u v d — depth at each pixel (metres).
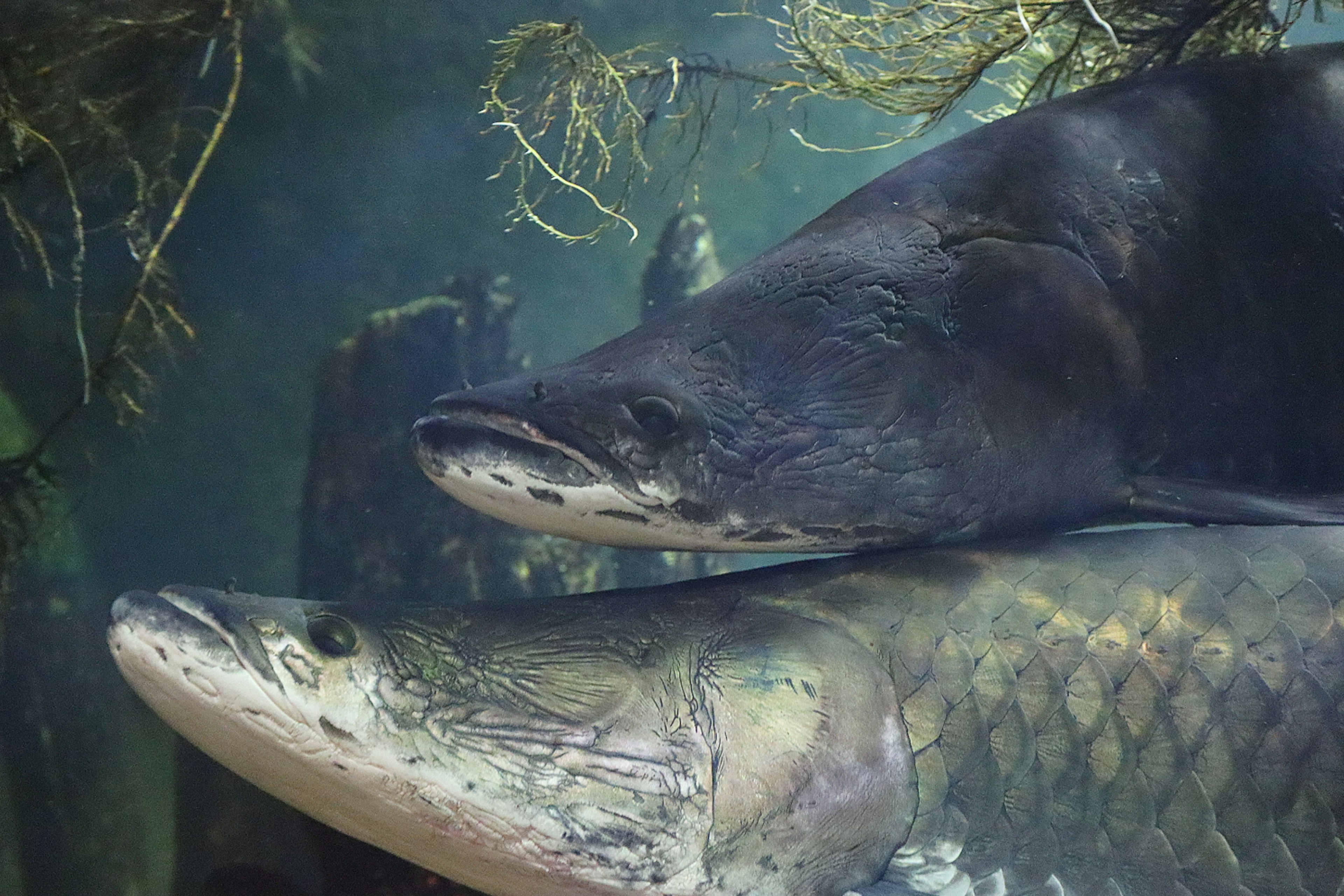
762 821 1.75
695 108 4.07
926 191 2.19
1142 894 1.91
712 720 1.78
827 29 3.67
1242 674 1.98
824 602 1.98
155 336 3.73
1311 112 2.35
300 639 1.63
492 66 3.64
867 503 2.01
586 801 1.70
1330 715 1.96
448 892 2.68
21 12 3.20
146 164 3.71
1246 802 1.94
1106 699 1.95
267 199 15.86
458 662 1.74
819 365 2.00
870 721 1.85
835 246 2.13
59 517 5.47
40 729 8.15
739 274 2.16
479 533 6.42
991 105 5.70
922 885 1.83
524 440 1.86
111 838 8.26
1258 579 2.05
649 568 7.07
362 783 1.67
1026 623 1.98
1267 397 2.30
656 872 1.71
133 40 3.35
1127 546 2.12
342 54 13.05
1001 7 3.18
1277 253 2.28
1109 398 2.14
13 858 7.75
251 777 1.81
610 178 4.57
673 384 1.93
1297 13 3.20
